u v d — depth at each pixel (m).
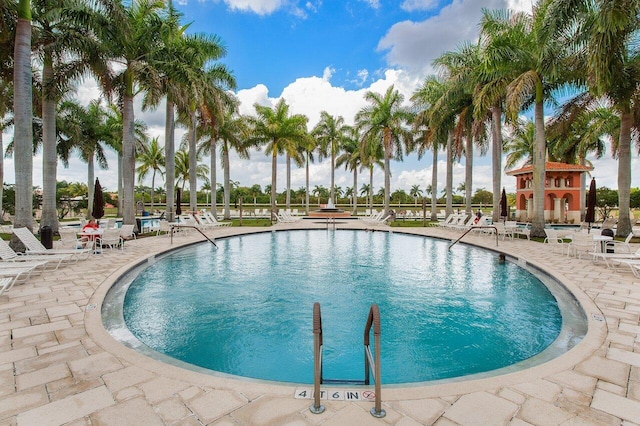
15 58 9.04
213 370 3.77
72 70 11.94
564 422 2.42
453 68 17.45
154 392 2.79
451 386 2.89
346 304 6.33
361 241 15.05
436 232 17.00
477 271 8.98
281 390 2.84
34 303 5.14
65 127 20.28
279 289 7.30
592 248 8.87
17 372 3.10
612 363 3.27
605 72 9.03
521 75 13.13
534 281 7.85
